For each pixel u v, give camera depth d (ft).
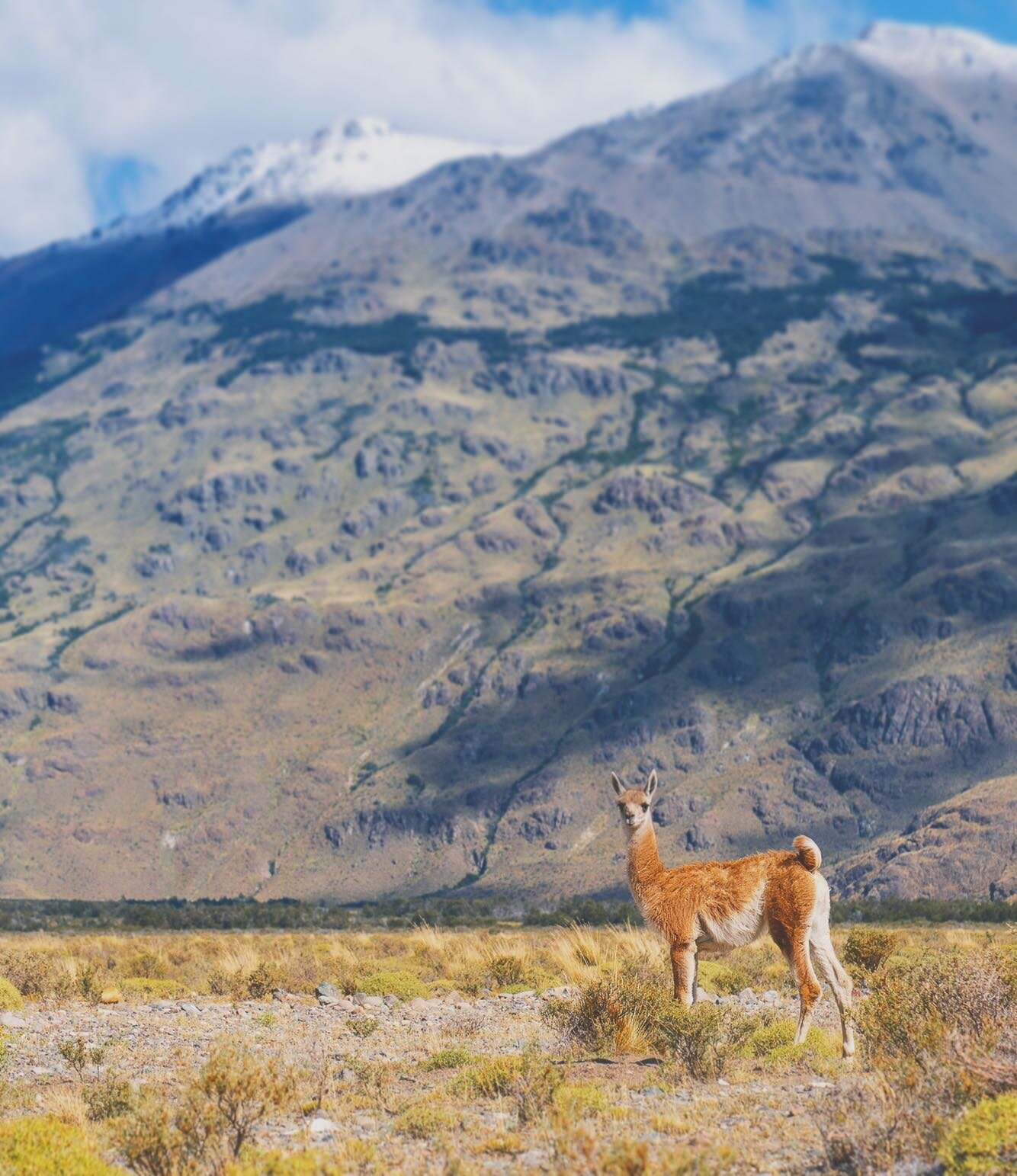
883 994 55.11
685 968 57.72
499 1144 45.19
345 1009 89.30
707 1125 46.80
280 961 123.24
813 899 56.03
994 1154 37.27
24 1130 42.65
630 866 60.08
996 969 56.49
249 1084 47.03
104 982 105.91
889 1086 44.24
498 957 113.09
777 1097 50.34
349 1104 53.78
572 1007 65.41
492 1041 70.03
